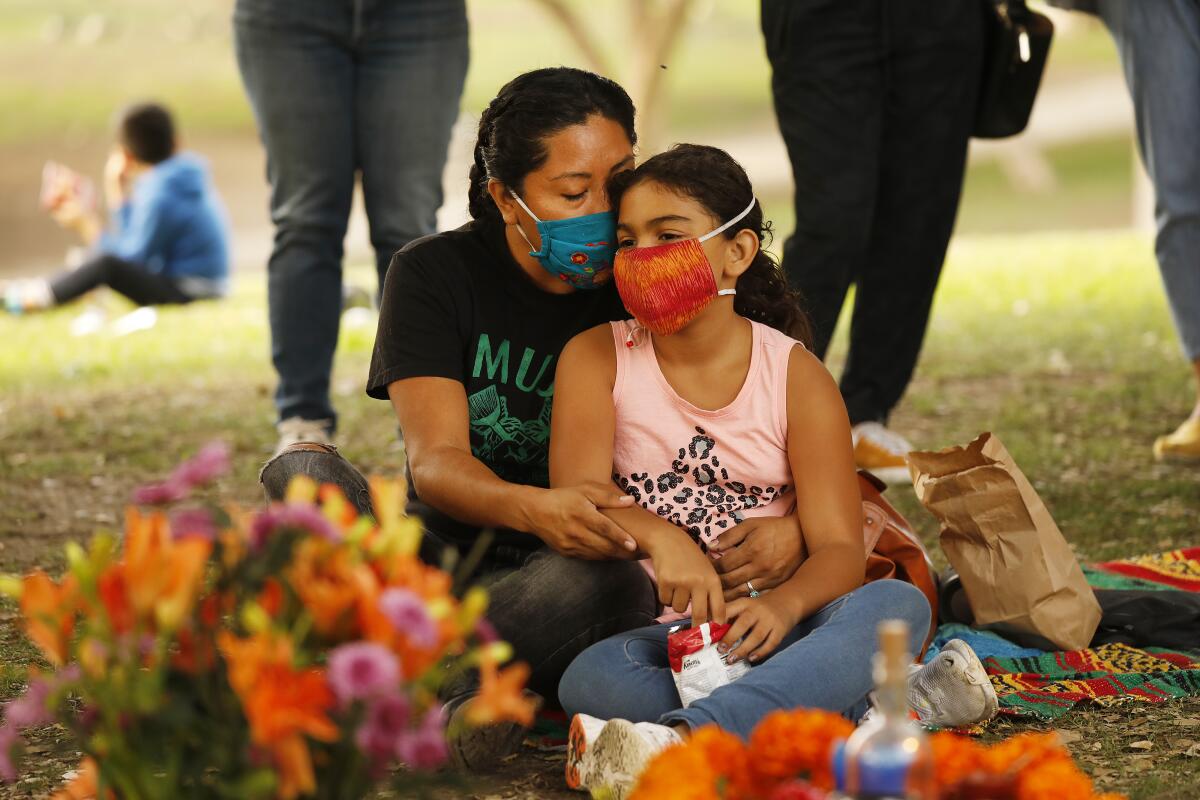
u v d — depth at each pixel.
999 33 6.88
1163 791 3.54
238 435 8.35
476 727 3.66
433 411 4.28
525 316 4.40
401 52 6.94
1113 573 5.42
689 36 44.50
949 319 12.09
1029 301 12.77
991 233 26.81
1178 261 7.13
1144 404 8.53
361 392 9.54
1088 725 4.09
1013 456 7.40
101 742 2.72
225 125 33.31
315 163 6.98
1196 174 7.06
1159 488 6.75
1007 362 10.05
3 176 29.23
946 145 6.82
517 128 4.12
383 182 7.03
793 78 6.65
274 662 2.52
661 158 4.05
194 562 2.59
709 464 4.16
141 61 37.97
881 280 7.01
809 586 3.87
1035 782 2.63
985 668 4.52
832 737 2.74
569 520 3.88
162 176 13.97
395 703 2.53
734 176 4.06
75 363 10.97
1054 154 33.81
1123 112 36.88
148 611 2.60
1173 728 4.02
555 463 4.18
